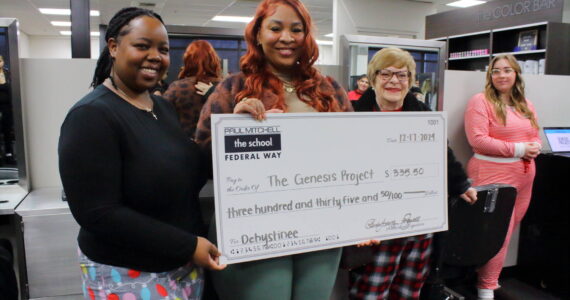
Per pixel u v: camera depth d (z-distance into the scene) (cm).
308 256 133
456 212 187
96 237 109
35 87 220
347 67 238
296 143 127
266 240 124
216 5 825
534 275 281
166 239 106
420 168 144
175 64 245
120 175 104
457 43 680
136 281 110
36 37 1409
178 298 117
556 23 534
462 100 266
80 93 226
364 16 698
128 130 105
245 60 129
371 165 137
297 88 132
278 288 127
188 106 194
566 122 294
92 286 112
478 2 823
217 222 120
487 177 242
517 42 589
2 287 157
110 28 111
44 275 189
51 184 228
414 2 721
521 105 244
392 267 176
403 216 142
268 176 124
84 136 99
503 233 202
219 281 132
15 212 183
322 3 805
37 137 223
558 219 262
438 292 208
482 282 248
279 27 122
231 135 120
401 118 140
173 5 826
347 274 209
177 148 115
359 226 136
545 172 268
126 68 109
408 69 171
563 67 550
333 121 131
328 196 131
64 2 827
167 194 111
